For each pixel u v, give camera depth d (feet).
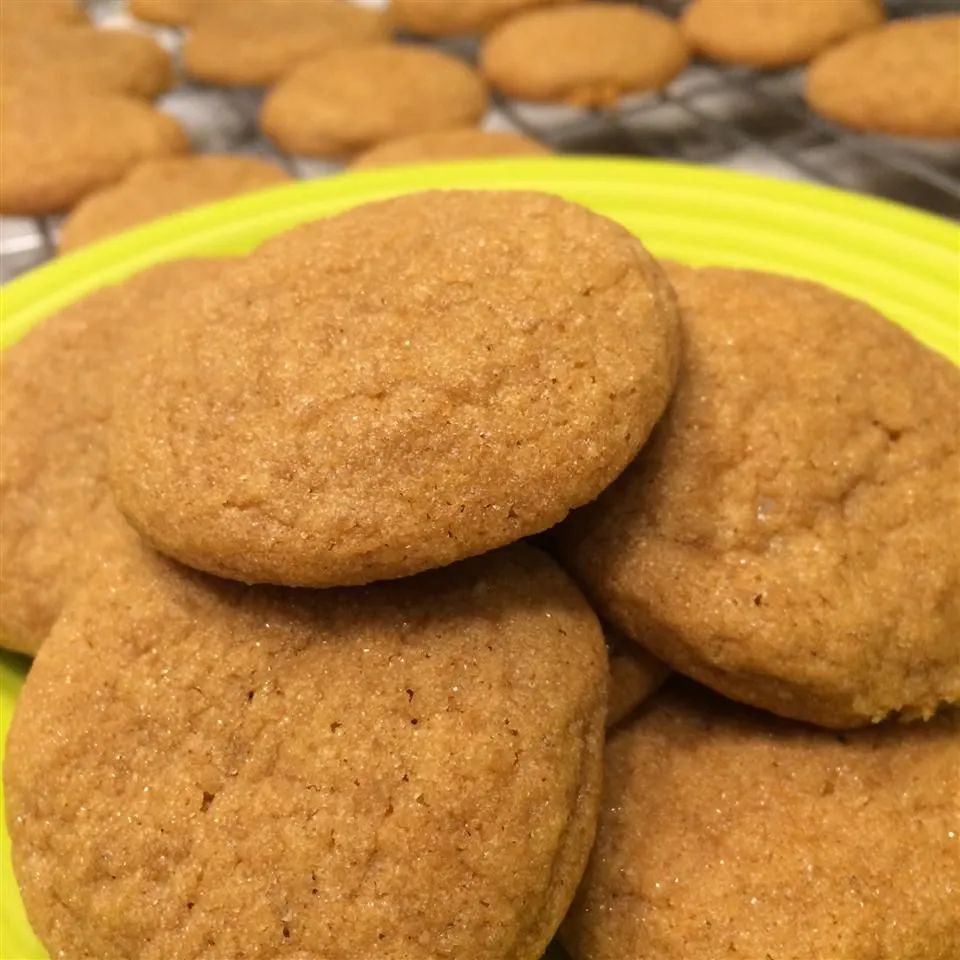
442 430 0.37
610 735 0.44
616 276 0.41
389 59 1.07
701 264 0.62
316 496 0.37
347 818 0.35
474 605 0.39
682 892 0.38
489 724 0.36
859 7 1.06
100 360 0.52
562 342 0.39
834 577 0.40
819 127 1.01
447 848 0.34
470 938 0.34
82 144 0.96
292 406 0.38
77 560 0.47
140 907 0.35
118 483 0.41
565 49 1.06
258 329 0.41
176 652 0.39
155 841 0.36
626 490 0.42
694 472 0.42
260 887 0.34
